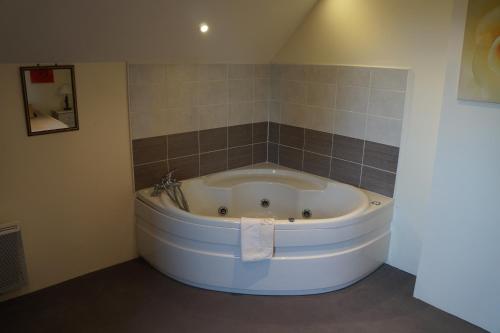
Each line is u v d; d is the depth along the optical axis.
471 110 2.28
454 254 2.50
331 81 3.26
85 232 2.95
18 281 2.64
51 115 2.62
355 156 3.23
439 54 2.62
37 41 2.36
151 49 2.86
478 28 2.17
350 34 3.07
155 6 2.47
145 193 3.08
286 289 2.71
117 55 2.77
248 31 3.13
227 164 3.68
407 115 2.84
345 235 2.68
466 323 2.50
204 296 2.73
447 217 2.49
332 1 3.13
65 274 2.91
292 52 3.51
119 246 3.15
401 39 2.79
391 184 3.03
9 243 2.54
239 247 2.62
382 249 3.03
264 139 3.91
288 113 3.68
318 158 3.51
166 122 3.19
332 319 2.53
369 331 2.43
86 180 2.88
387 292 2.80
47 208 2.74
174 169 3.33
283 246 2.61
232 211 3.43
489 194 2.29
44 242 2.77
